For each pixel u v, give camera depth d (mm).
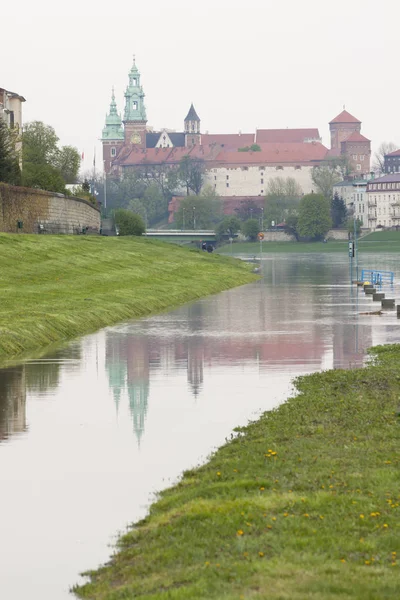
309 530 32344
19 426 53094
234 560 29938
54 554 33281
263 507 35219
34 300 115938
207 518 34594
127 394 63000
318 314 122812
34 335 90250
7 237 176125
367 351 83938
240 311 128750
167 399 61031
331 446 44844
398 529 32344
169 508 37031
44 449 47625
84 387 65812
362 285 188125
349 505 35000
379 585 27109
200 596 26984
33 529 35781
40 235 198250
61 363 77375
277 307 135375
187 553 31094
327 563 29125
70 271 156625
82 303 117500
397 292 167750
